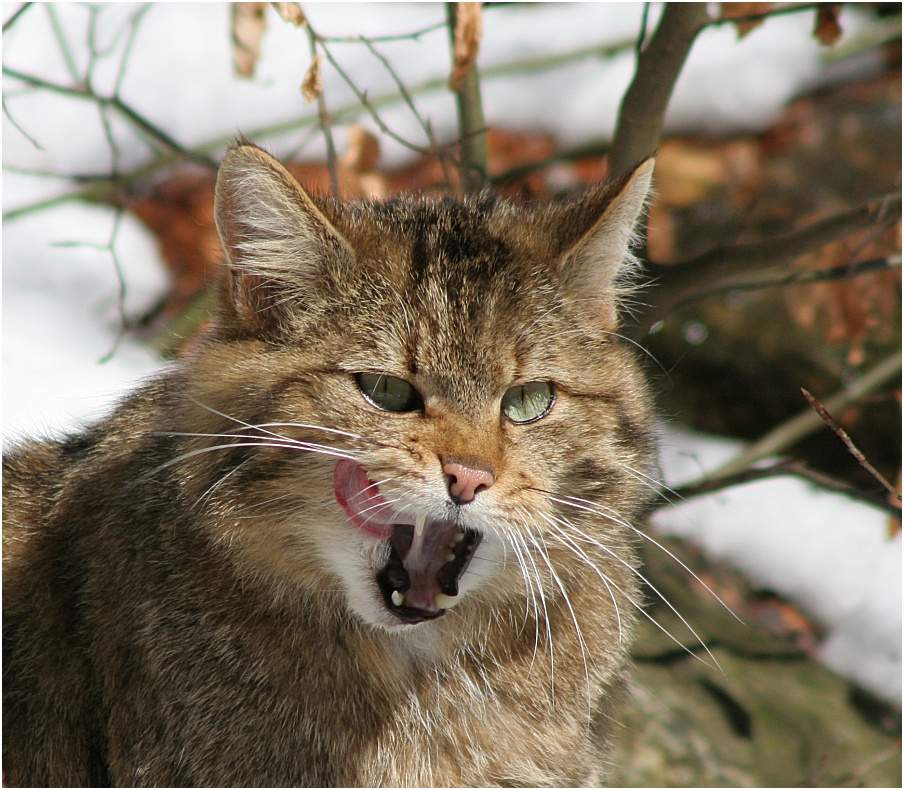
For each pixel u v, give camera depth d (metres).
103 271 10.31
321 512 5.01
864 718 7.99
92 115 11.03
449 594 5.14
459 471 4.87
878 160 11.75
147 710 5.19
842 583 9.15
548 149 11.66
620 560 5.27
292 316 5.11
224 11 11.94
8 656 5.54
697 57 12.59
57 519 5.66
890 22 11.74
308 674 5.23
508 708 5.45
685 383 10.48
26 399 8.51
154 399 5.59
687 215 11.48
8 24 7.45
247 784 5.18
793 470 7.39
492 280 5.20
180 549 5.20
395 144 11.16
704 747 7.34
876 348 10.23
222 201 5.05
